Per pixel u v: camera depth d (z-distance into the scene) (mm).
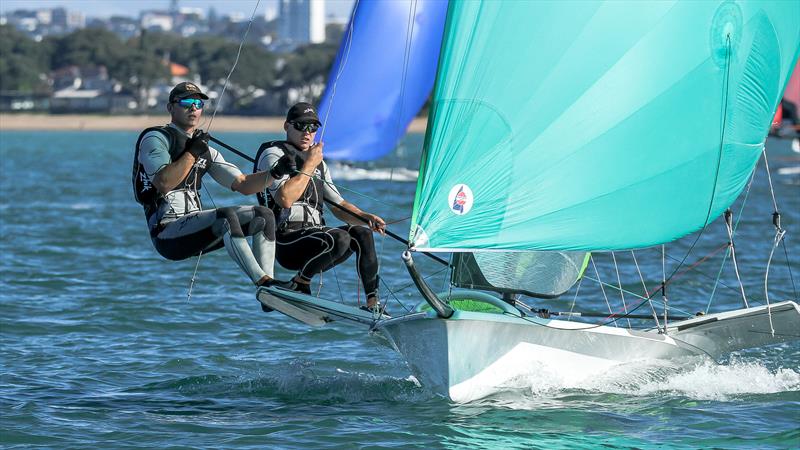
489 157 24312
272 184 28469
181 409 27859
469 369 26859
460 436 25016
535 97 24438
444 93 24125
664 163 25672
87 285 48406
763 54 27438
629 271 53250
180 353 35156
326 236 27953
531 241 24781
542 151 24578
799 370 32031
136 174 27734
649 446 24344
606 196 25234
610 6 24688
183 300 44719
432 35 47438
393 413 27031
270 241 27391
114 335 38000
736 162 27422
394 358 34250
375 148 66625
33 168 158125
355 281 49656
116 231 71000
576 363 28688
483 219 24406
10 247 61375
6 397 28922
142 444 24594
